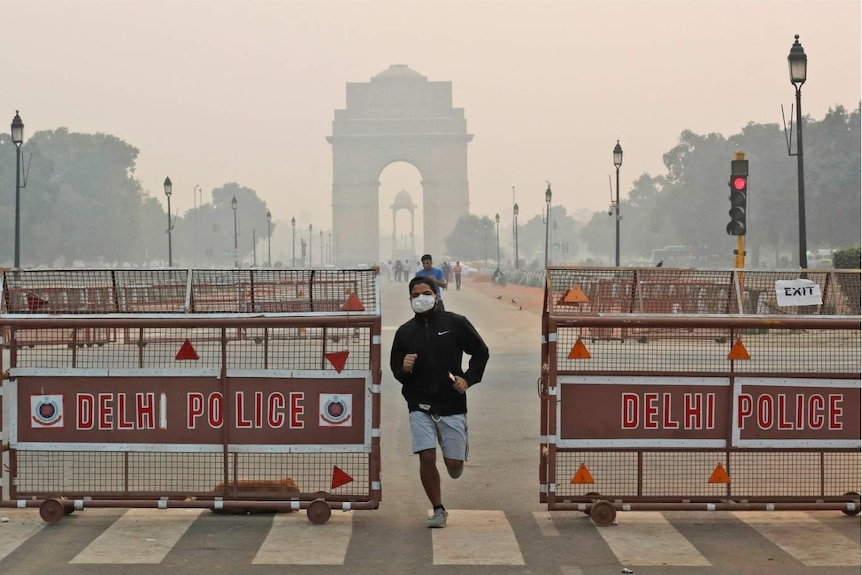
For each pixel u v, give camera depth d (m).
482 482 11.23
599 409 9.57
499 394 18.11
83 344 9.79
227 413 9.55
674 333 9.67
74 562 8.29
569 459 10.03
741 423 9.62
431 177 166.25
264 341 9.59
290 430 9.53
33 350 9.75
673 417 9.60
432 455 9.40
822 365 9.80
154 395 9.59
